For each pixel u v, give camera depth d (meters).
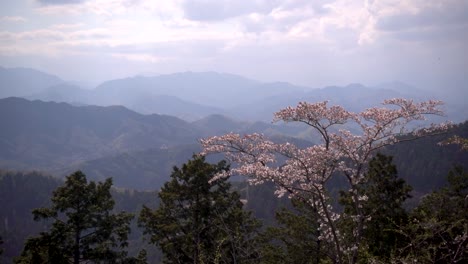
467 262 10.22
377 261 10.10
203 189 19.94
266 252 15.79
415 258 9.25
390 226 14.49
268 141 10.35
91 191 20.41
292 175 9.43
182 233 19.89
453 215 15.11
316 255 15.55
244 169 9.58
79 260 19.83
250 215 20.14
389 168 16.20
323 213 10.83
